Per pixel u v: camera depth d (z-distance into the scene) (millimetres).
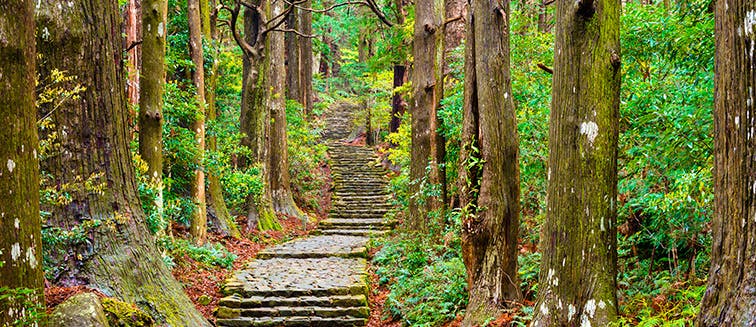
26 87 3520
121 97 6141
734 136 2828
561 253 4477
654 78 6301
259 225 14938
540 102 7707
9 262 3416
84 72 5668
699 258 5387
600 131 4316
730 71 2848
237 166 16016
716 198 3010
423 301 7941
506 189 6172
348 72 31672
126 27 11305
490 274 6172
